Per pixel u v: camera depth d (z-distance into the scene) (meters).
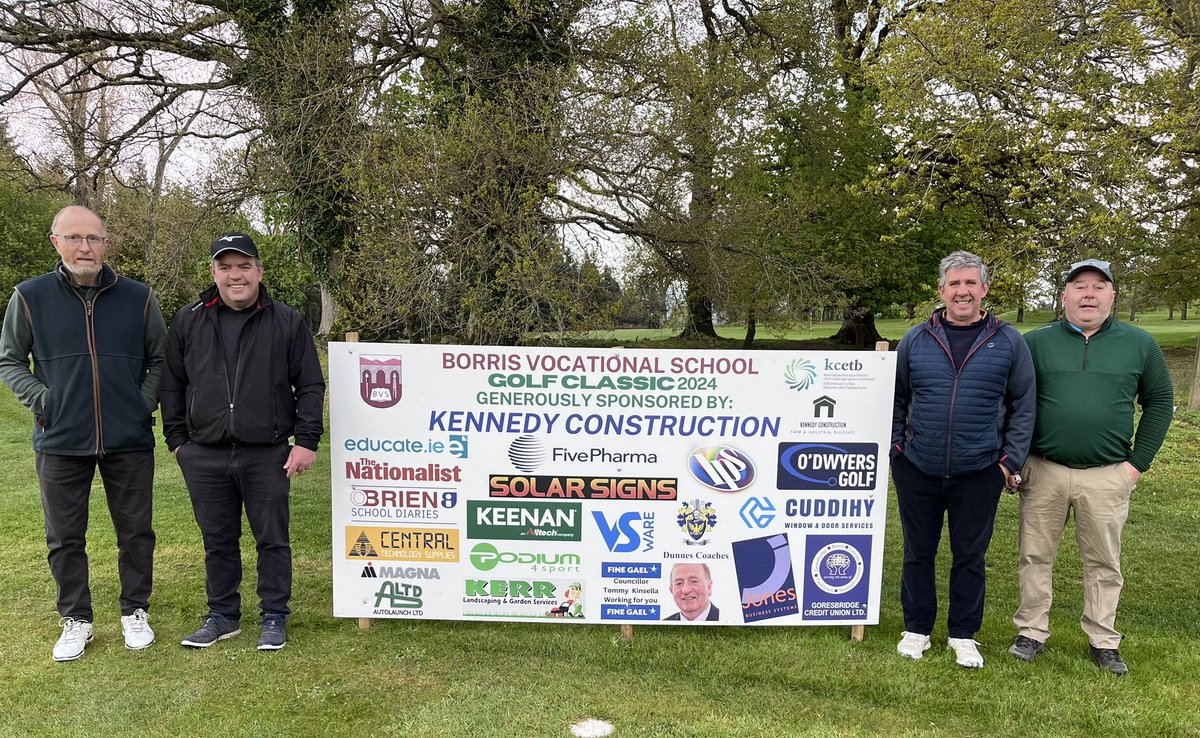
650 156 9.59
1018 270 8.45
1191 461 8.26
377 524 3.65
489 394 3.55
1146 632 3.82
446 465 3.60
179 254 10.24
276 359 3.37
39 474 3.30
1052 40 8.38
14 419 11.15
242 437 3.32
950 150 9.24
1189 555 5.20
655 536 3.61
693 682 3.20
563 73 9.04
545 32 9.93
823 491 3.57
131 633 3.44
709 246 11.28
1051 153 7.99
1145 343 3.22
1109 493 3.27
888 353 3.48
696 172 10.45
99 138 11.73
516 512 3.61
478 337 8.39
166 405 3.39
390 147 8.52
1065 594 4.43
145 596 3.52
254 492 3.43
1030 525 3.46
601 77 9.34
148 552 3.50
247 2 9.94
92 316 3.23
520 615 3.67
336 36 9.38
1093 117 8.12
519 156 8.39
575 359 3.50
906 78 8.86
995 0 8.41
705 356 3.48
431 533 3.65
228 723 2.81
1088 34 8.43
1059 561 5.03
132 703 2.94
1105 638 3.38
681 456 3.55
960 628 3.43
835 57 15.08
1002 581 4.67
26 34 10.47
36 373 3.25
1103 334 3.25
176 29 10.82
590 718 2.89
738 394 3.52
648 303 12.80
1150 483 7.36
